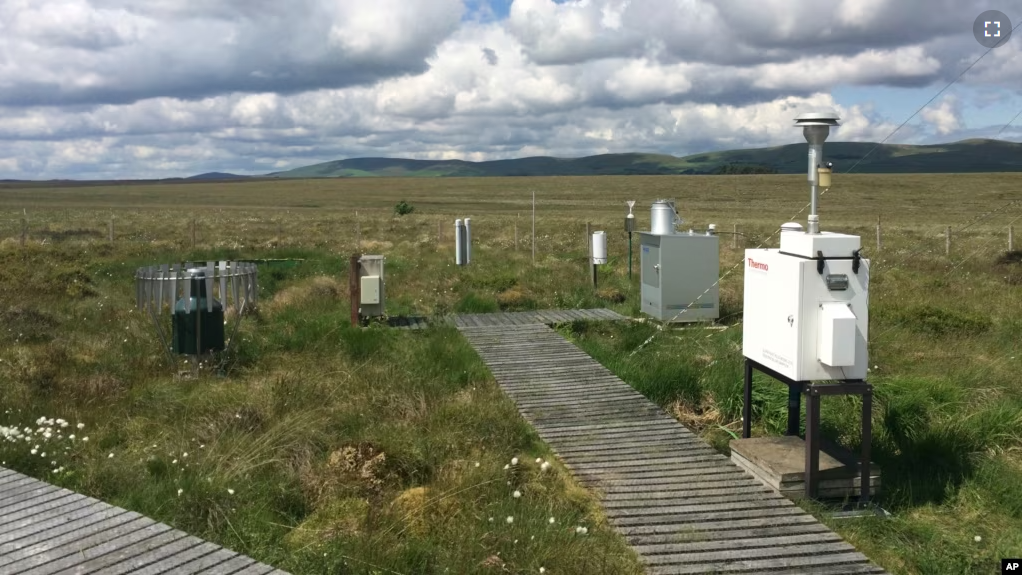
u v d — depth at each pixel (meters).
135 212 72.19
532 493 6.01
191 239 31.14
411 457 6.47
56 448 6.70
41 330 11.52
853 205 72.00
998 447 7.47
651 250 13.58
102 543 4.58
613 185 132.88
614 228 42.84
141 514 5.15
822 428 7.76
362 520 5.53
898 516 6.12
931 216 56.78
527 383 9.34
